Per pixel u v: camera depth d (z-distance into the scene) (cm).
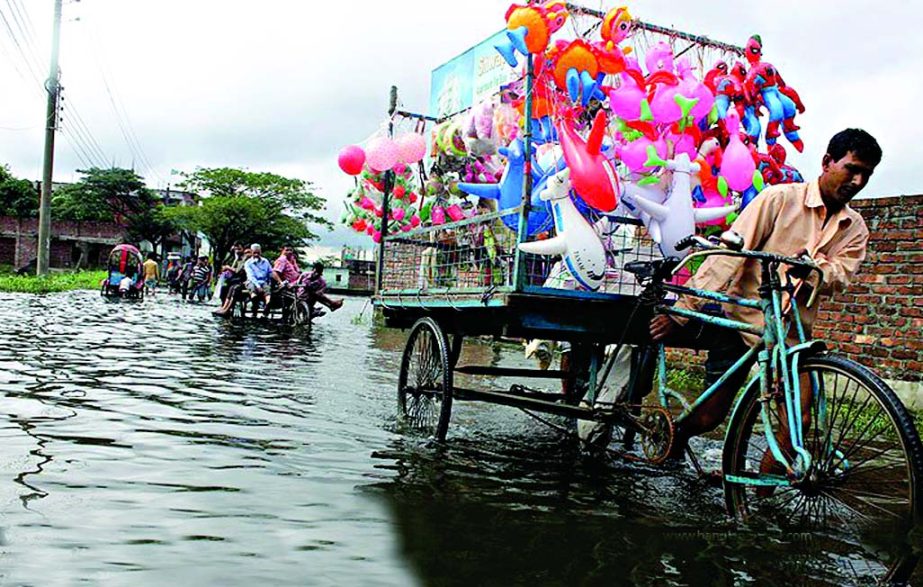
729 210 448
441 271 516
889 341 651
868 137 349
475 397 470
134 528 285
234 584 240
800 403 304
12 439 406
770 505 341
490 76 545
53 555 254
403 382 546
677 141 438
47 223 2653
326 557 268
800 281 332
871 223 669
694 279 377
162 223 5294
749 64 489
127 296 2345
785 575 270
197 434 449
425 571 261
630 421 415
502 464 425
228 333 1191
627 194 429
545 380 822
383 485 365
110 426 453
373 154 592
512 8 427
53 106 2623
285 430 477
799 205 368
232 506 319
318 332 1352
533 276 432
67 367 687
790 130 497
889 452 368
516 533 306
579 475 411
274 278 1525
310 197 5450
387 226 620
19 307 1530
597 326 427
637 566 275
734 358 394
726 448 341
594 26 464
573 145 393
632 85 423
